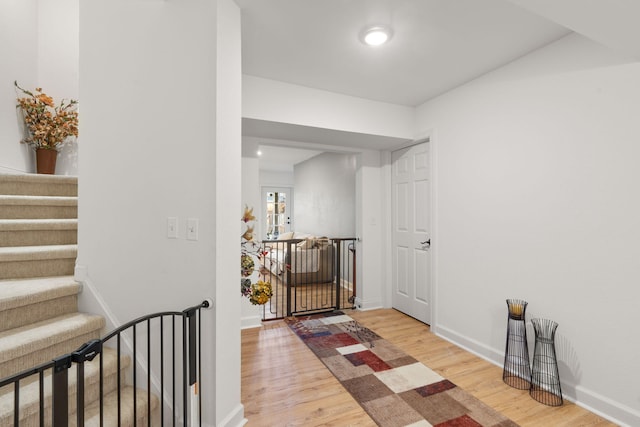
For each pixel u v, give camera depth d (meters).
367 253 4.00
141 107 1.80
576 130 2.02
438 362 2.57
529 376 2.26
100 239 1.88
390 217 4.03
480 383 2.25
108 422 1.47
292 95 2.88
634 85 1.77
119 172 1.85
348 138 3.43
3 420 1.20
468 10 1.84
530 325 2.29
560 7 1.32
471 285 2.77
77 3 3.43
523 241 2.34
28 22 3.08
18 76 2.94
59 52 3.32
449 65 2.51
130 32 1.84
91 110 1.92
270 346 2.88
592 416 1.89
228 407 1.71
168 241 1.72
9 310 1.58
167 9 1.74
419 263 3.55
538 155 2.24
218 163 1.60
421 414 1.91
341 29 2.04
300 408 1.96
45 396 1.34
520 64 2.38
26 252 1.91
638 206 1.76
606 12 1.34
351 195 5.07
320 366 2.50
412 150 3.65
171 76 1.72
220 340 1.63
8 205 2.18
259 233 3.43
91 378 1.56
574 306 2.04
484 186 2.65
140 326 1.79
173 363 1.54
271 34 2.09
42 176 2.51
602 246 1.90
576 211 2.03
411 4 1.79
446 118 3.05
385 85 2.91
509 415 1.90
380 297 4.09
